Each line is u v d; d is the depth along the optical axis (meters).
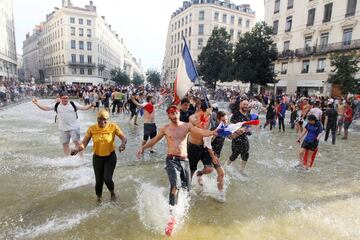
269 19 39.81
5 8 54.78
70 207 4.25
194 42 61.47
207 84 40.72
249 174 6.19
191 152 4.90
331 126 10.41
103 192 4.85
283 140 10.63
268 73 31.89
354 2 27.95
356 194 5.16
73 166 6.21
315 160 7.69
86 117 15.54
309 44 33.44
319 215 4.27
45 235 3.50
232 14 62.34
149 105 7.64
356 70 21.80
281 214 4.27
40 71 82.56
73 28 62.88
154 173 5.97
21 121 13.02
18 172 5.73
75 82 64.06
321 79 31.03
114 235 3.53
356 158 8.05
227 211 4.31
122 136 4.43
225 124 4.83
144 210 4.23
